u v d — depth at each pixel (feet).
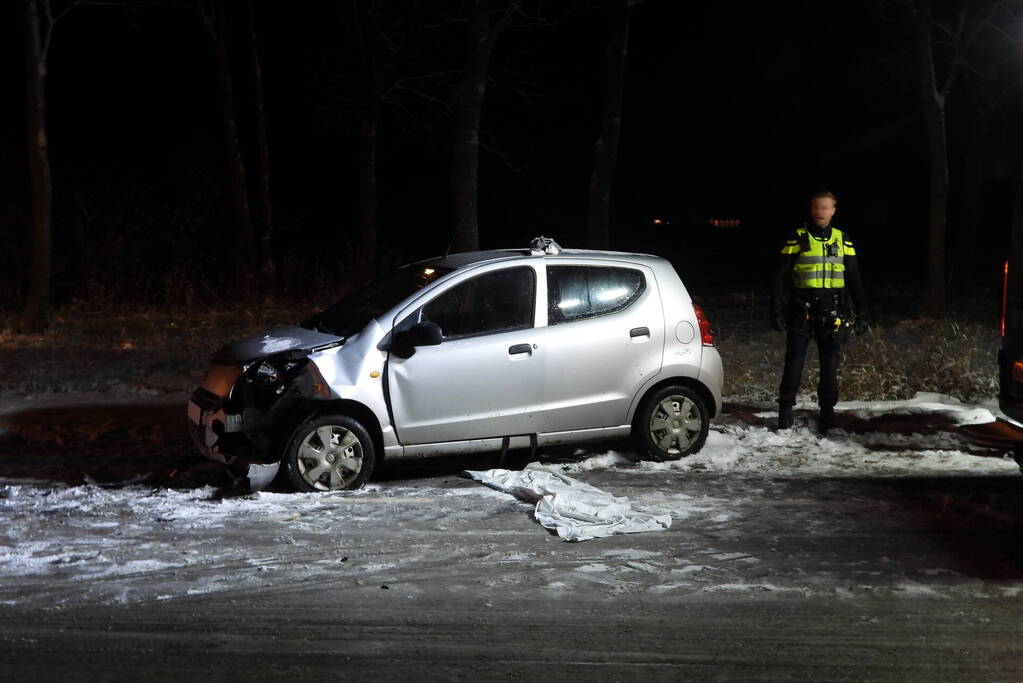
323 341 25.44
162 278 77.41
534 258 27.09
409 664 15.23
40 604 17.52
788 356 31.50
